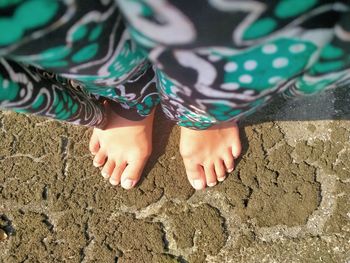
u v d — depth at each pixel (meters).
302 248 0.43
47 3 0.19
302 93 0.27
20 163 0.47
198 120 0.33
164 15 0.19
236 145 0.45
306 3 0.19
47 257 0.44
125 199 0.46
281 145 0.46
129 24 0.20
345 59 0.22
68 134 0.48
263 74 0.23
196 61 0.22
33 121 0.49
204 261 0.43
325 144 0.46
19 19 0.19
